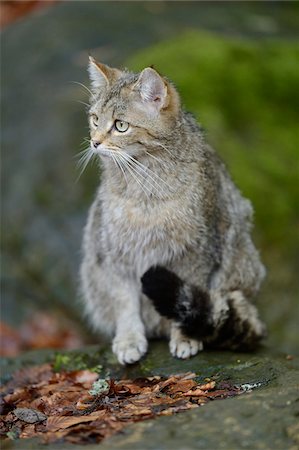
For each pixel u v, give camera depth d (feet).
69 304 49.93
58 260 50.44
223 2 73.20
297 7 73.51
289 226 47.50
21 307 50.67
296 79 55.88
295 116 54.13
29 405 27.45
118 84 30.50
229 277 32.55
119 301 32.32
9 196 52.90
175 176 30.01
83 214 50.55
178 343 30.83
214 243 31.22
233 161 48.75
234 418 21.56
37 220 51.65
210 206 30.96
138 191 30.04
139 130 29.50
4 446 22.12
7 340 49.14
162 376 29.43
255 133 51.80
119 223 30.71
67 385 29.91
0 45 65.87
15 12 76.54
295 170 50.26
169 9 70.08
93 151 30.04
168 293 29.81
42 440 22.21
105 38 62.64
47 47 62.90
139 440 20.65
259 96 53.98
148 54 56.44
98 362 32.40
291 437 20.76
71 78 58.34
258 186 48.03
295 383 25.80
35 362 33.88
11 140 55.11
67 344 48.93
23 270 51.49
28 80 59.52
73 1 71.31
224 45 57.11
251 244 34.30
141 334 31.78
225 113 52.11
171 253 30.86
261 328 31.94
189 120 31.65
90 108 31.27
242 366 28.91
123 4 69.97
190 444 20.36
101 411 24.49
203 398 25.09
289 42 61.41
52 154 52.95
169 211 30.04
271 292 45.83
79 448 20.90
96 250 33.24
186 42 57.26
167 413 23.24
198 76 53.52
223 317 30.66
